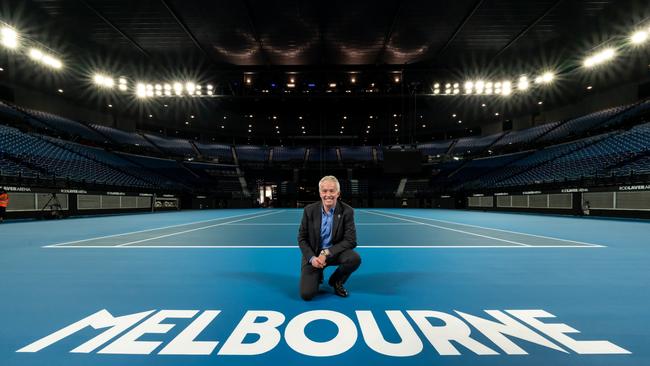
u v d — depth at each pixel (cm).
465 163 3656
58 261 506
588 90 2491
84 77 2136
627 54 1777
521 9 1310
